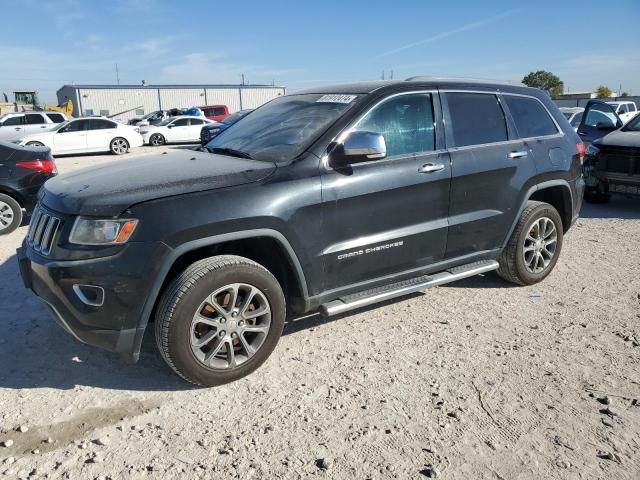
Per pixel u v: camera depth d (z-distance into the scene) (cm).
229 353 336
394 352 382
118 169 374
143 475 260
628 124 902
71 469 264
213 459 271
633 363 364
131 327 312
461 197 429
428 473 260
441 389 334
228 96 5631
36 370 360
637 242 665
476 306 464
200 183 328
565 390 332
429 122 420
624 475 259
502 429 295
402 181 391
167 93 5453
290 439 287
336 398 325
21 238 727
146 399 326
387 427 296
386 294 395
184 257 341
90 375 354
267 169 348
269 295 342
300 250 351
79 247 305
